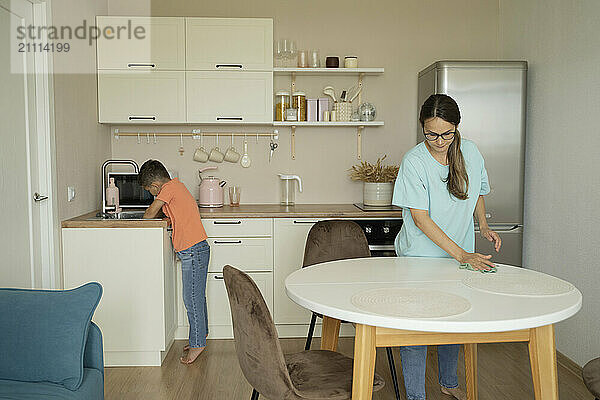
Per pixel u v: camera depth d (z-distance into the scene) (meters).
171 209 3.45
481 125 3.87
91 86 3.91
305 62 4.28
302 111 4.25
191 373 3.27
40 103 3.12
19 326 2.04
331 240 2.95
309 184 4.54
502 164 3.89
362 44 4.47
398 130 4.53
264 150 4.50
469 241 2.73
